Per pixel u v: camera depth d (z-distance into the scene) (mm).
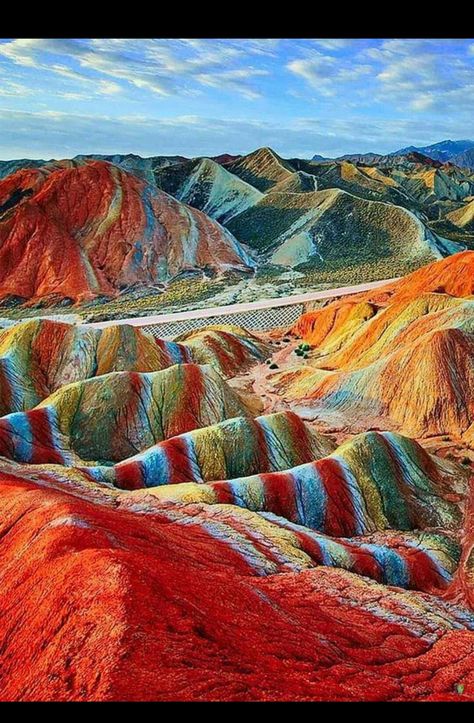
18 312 119562
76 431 52562
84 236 140375
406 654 23547
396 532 40438
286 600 26031
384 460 44031
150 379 57375
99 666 15055
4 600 20688
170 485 40906
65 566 20016
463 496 44719
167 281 137125
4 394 62062
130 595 17547
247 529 34500
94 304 122938
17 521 26078
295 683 17328
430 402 57500
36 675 16078
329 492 41000
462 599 32656
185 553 27594
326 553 34594
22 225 135875
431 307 72188
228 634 18672
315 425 60156
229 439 47250
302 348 85750
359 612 27234
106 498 38094
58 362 68875
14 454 47656
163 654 15711
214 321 107875
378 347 71188
